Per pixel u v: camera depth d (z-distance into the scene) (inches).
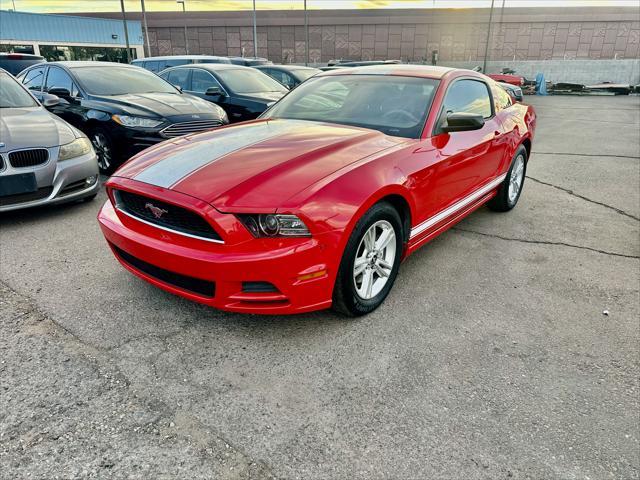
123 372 93.9
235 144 119.1
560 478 72.0
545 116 604.4
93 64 292.4
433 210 132.6
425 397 89.1
